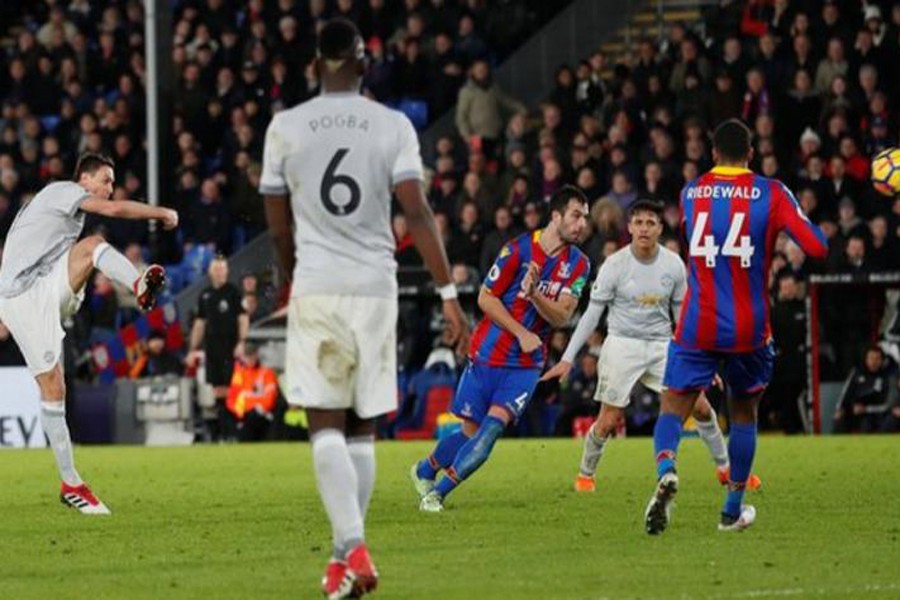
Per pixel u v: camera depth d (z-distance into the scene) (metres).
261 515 32.12
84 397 65.75
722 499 34.34
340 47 21.98
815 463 44.34
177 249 76.94
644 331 36.81
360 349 21.69
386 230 21.98
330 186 21.70
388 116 21.89
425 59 78.06
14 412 61.41
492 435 32.56
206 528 30.02
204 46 80.69
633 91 71.88
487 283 32.94
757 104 70.12
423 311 64.38
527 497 35.25
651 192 67.06
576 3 81.25
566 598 21.38
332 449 21.48
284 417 64.31
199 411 65.69
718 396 59.09
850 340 62.38
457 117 75.31
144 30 84.19
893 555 25.45
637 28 81.00
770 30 72.81
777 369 62.16
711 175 27.73
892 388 61.91
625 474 41.41
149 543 27.92
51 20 86.38
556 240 32.78
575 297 32.91
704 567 24.11
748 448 28.30
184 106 79.31
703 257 27.62
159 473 43.56
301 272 21.81
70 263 32.94
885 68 70.44
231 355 64.69
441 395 62.88
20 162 81.38
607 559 25.06
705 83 71.31
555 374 33.84
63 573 24.48
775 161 67.44
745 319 27.47
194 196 76.50
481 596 21.62
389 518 31.12
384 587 22.47
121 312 70.00
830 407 62.34
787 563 24.53
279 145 21.89
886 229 63.25
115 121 80.38
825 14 71.06
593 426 36.88
